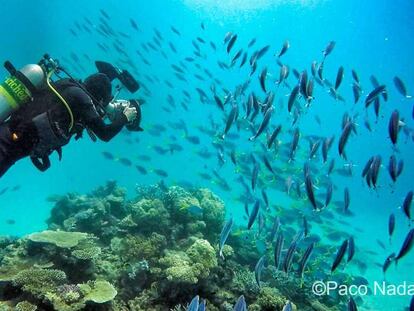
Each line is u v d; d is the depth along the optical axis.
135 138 15.48
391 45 36.72
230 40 7.59
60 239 5.70
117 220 8.05
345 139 5.02
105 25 16.08
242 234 8.42
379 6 31.23
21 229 12.18
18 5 38.12
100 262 6.11
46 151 3.87
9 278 5.02
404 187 41.25
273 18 37.88
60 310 4.52
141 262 5.97
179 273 5.57
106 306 5.03
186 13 38.94
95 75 4.10
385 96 6.13
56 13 39.47
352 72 6.84
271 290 6.23
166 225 7.32
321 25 37.16
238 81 39.78
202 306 2.94
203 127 13.10
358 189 37.00
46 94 3.89
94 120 3.96
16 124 3.75
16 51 39.16
